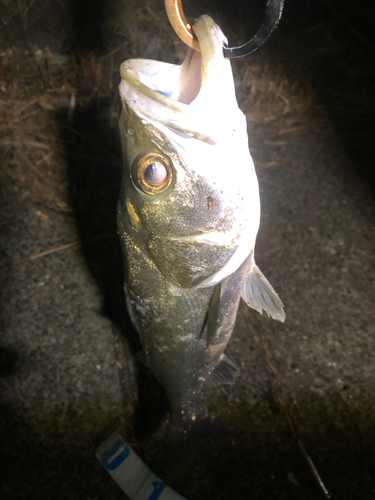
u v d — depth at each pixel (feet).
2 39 1.21
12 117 1.25
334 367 1.07
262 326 1.12
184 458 0.96
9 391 1.07
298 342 1.10
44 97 1.24
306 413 1.03
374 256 1.19
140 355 0.87
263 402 1.05
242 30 1.31
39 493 0.98
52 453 1.02
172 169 0.56
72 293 1.17
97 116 1.24
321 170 1.30
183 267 0.63
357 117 1.34
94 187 1.25
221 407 1.05
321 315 1.12
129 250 0.64
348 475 0.96
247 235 0.64
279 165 1.31
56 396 1.07
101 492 0.98
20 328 1.13
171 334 0.73
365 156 1.31
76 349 1.12
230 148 0.58
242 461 0.99
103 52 1.24
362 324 1.11
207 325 0.73
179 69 0.60
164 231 0.60
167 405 1.05
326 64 1.35
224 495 0.96
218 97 0.54
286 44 1.34
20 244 1.21
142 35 1.25
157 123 0.54
